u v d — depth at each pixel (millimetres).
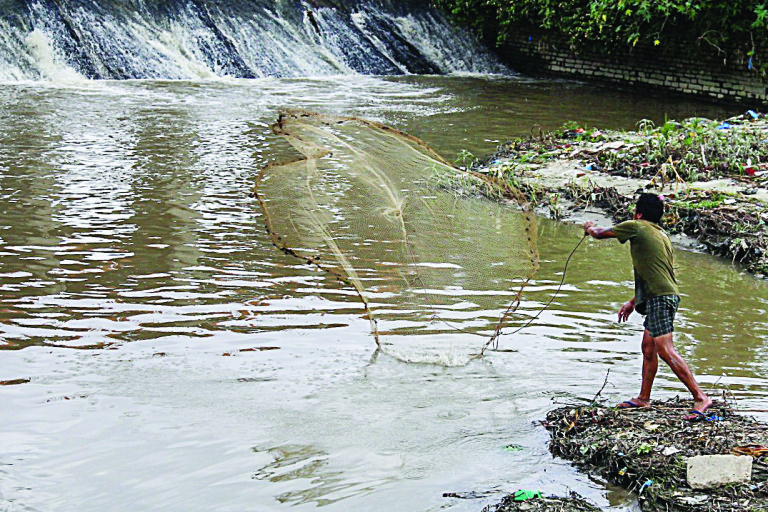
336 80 23750
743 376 6594
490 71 27422
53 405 5973
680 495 4684
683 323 7781
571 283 8898
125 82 20891
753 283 9070
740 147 13383
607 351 7141
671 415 5633
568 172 13531
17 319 7516
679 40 22750
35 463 5199
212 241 9867
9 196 11367
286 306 7992
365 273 8484
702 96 22672
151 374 6512
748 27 21156
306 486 4957
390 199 8398
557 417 5809
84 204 11164
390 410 5980
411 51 26562
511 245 7973
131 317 7648
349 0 26703
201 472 5113
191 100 19312
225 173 13102
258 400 6105
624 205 11586
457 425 5758
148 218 10680
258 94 20625
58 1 21281
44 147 14234
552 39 26125
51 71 20500
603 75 25062
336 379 6488
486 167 14172
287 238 8875
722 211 10805
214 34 23344
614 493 4922
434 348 7102
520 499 4766
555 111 20234
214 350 7004
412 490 4918
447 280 8234
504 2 26188
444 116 19078
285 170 8516
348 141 8203
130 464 5199
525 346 7199
